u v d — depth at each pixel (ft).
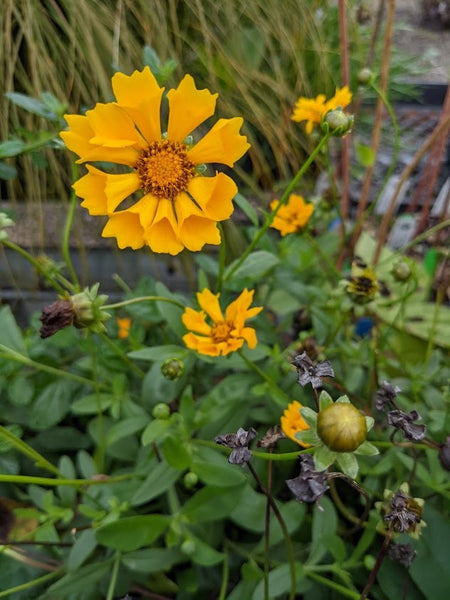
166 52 0.87
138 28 0.91
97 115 0.42
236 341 0.52
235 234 0.91
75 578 0.49
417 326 0.83
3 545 0.51
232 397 0.57
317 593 0.53
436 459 0.54
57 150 0.88
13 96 0.58
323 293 0.71
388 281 0.86
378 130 0.84
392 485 0.59
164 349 0.58
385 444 0.48
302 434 0.37
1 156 0.60
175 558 0.51
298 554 0.55
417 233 0.93
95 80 0.86
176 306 0.60
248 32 0.93
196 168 0.46
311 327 0.76
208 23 0.92
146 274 0.93
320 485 0.35
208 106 0.44
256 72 0.94
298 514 0.52
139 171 0.45
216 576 0.56
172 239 0.45
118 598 0.54
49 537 0.52
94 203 0.44
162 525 0.49
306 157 1.04
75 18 0.86
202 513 0.51
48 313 0.46
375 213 1.12
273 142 0.93
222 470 0.51
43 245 0.87
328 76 1.03
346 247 0.91
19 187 0.95
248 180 0.96
